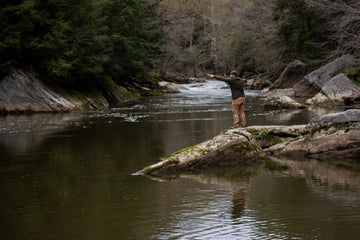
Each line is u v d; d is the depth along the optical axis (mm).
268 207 5688
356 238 4504
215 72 103188
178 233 4691
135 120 18047
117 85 39438
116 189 6742
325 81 31688
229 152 9148
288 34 46219
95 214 5371
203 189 6762
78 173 7938
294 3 42844
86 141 12055
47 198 6152
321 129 10133
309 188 6773
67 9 27344
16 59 24906
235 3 71375
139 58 40844
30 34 24891
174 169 8375
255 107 24969
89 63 29375
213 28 94875
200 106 26344
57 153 10109
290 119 17562
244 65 63844
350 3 33906
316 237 4535
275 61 50438
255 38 55531
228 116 19266
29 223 5016
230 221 5090
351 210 5508
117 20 34812
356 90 26719
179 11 59031
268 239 4504
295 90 34031
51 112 23438
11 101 23094
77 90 27922
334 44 40219
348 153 9867
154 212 5469
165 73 75188
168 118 18734
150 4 46250
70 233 4684
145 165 8664
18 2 24234
